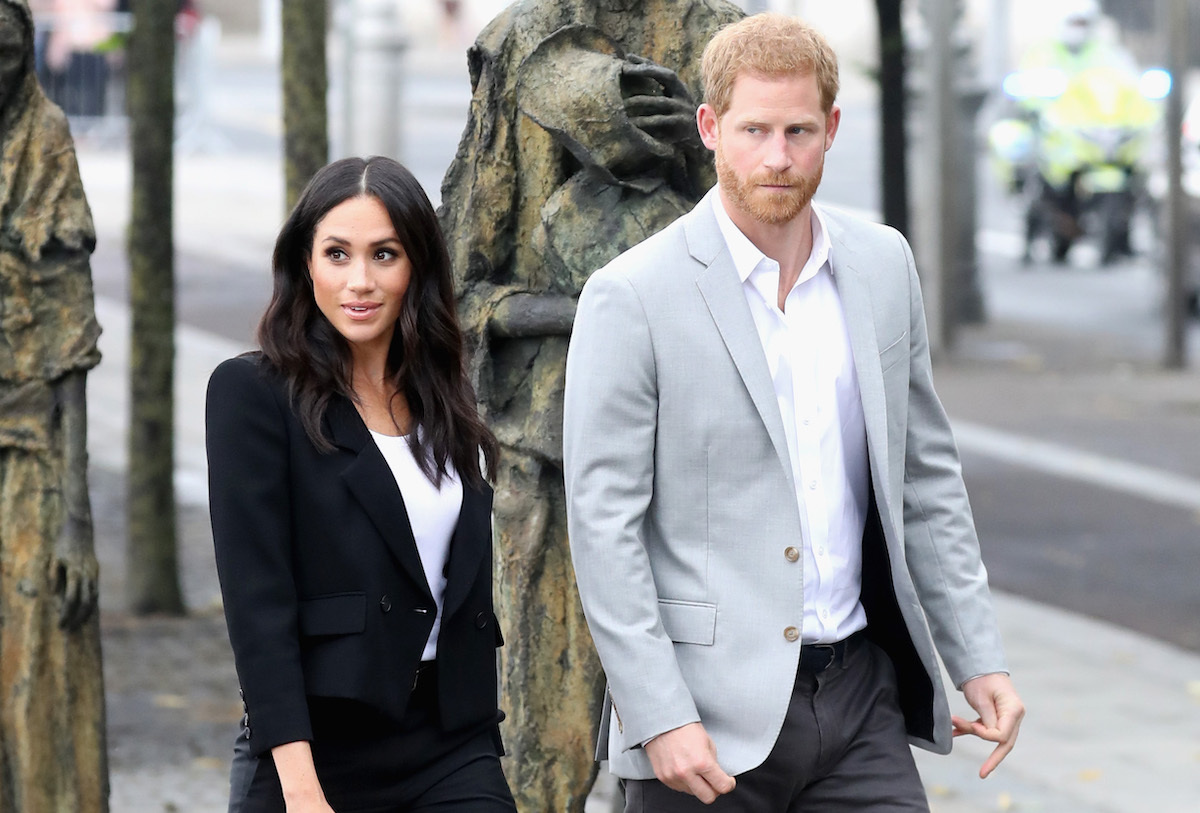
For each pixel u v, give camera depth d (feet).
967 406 126.31
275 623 26.27
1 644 38.34
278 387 27.12
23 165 37.76
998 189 249.14
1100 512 97.40
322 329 27.78
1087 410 125.59
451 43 383.45
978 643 30.09
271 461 26.73
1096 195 193.98
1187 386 135.54
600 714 36.17
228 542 26.43
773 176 27.58
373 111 139.54
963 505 30.66
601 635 27.68
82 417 38.29
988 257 201.67
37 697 38.45
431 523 27.81
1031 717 62.90
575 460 28.37
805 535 28.73
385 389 28.40
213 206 188.44
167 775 53.06
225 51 332.19
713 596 28.22
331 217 27.58
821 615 28.84
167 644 68.54
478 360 36.01
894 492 29.35
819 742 28.68
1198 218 165.99
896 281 29.84
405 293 28.22
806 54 27.63
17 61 37.14
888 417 29.45
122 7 207.31
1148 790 54.70
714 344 28.32
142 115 69.41
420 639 27.32
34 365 37.83
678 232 29.01
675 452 28.40
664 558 28.71
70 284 38.01
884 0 77.36
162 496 72.69
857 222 30.19
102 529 87.97
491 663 28.50
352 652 26.68
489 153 35.94
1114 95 191.21
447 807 27.58
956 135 148.05
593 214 34.88
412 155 209.56
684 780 27.14
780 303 29.07
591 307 28.71
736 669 28.09
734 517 28.32
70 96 208.03
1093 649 72.38
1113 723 62.34
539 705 36.35
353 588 26.84
